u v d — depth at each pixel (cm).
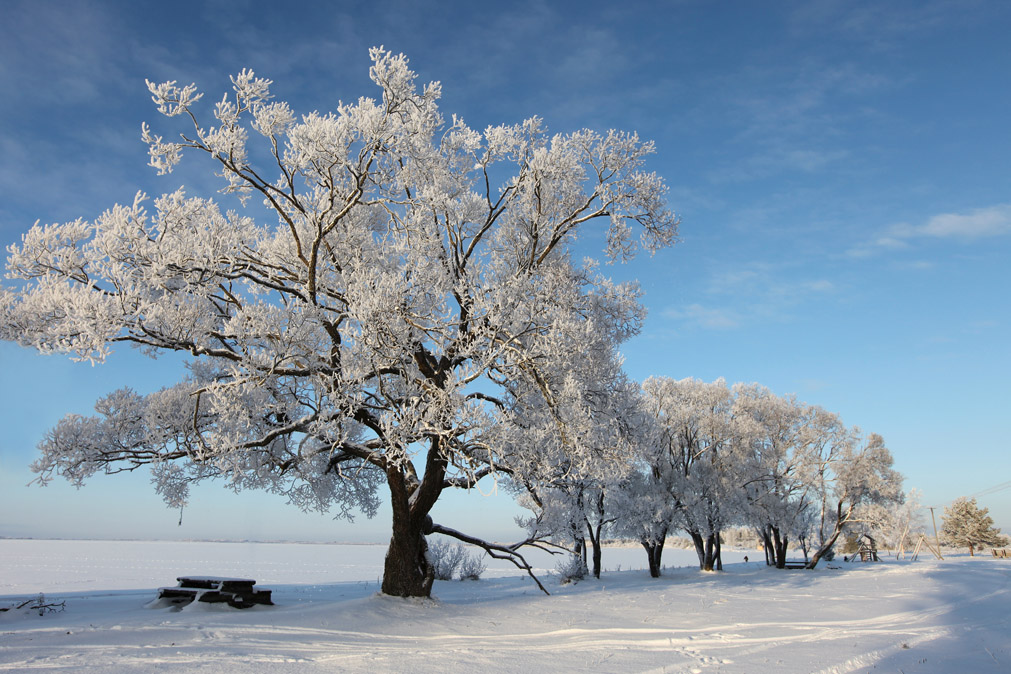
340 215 1349
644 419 1733
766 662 851
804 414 3819
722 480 3284
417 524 1548
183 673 651
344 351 1340
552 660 852
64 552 8238
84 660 707
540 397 1487
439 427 1208
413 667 760
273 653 808
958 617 1421
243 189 1355
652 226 1603
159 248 1217
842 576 2661
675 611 1544
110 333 1142
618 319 1684
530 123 1549
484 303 1346
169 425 1419
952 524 7406
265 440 1338
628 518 3027
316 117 1320
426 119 1338
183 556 7269
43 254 1216
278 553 9206
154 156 1216
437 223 1551
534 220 1556
